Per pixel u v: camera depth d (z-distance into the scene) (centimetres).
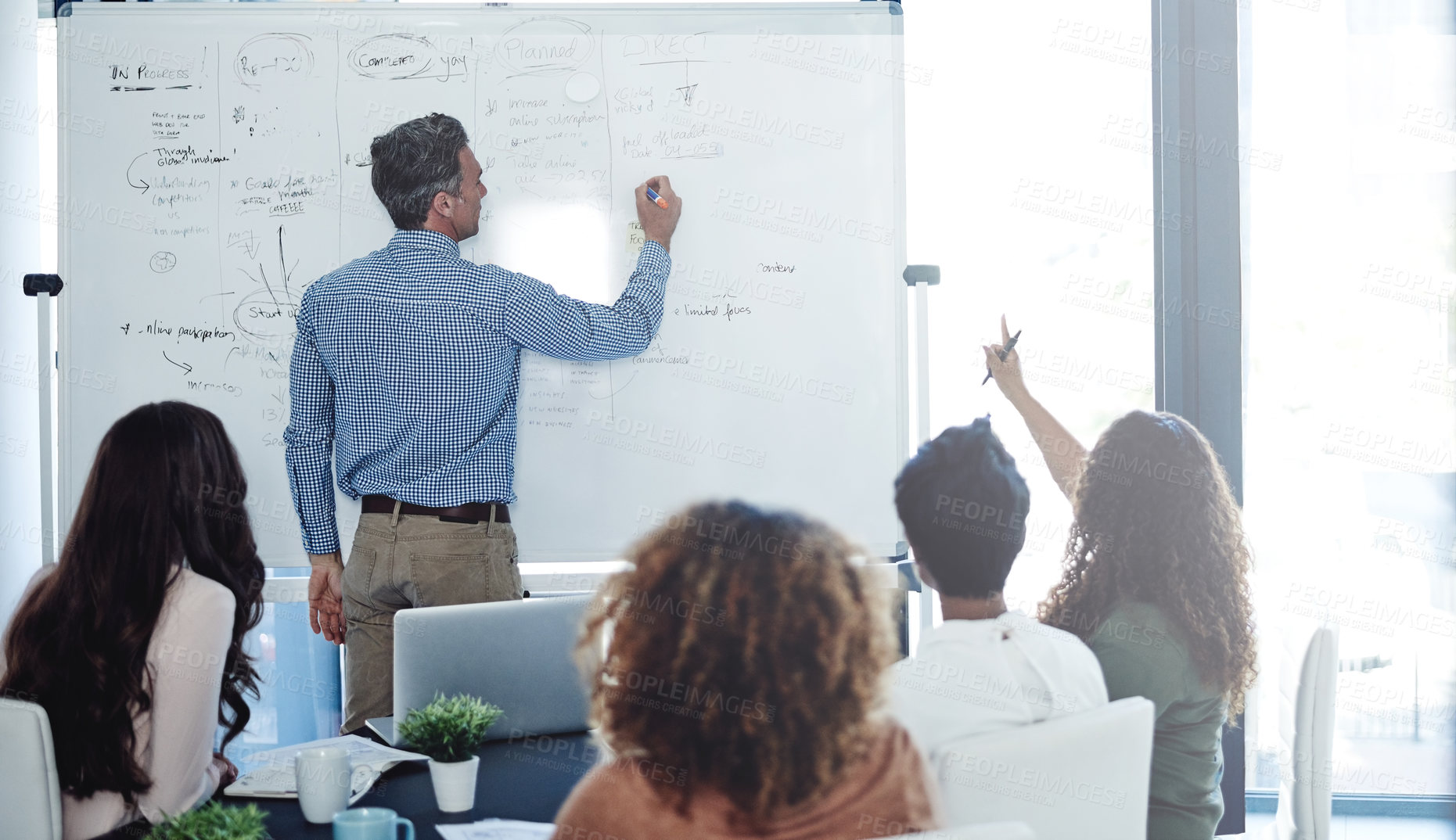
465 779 129
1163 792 148
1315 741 166
